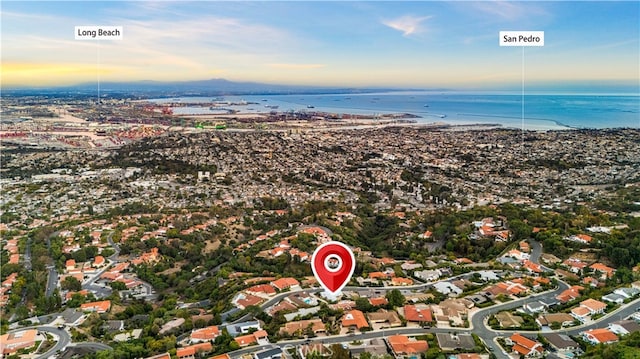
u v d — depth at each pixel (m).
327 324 96.25
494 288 112.00
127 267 140.50
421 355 86.38
